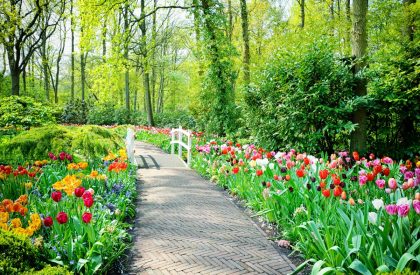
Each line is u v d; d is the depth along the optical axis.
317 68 8.48
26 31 18.84
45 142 6.99
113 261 4.10
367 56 8.51
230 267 4.03
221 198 7.16
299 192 5.13
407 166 6.02
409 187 4.59
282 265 4.10
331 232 4.09
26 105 13.33
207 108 16.20
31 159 6.93
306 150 8.58
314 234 3.99
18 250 3.18
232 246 4.64
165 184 8.41
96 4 15.66
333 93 8.57
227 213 6.12
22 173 5.63
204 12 16.12
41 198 5.43
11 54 19.20
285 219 5.11
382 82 8.38
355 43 8.52
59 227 3.88
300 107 8.50
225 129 15.08
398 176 5.91
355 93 8.53
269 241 4.84
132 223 5.55
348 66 8.53
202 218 5.80
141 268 4.00
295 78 8.80
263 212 5.51
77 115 30.98
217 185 8.42
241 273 3.89
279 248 4.61
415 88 7.79
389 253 3.21
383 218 3.88
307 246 4.17
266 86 9.41
